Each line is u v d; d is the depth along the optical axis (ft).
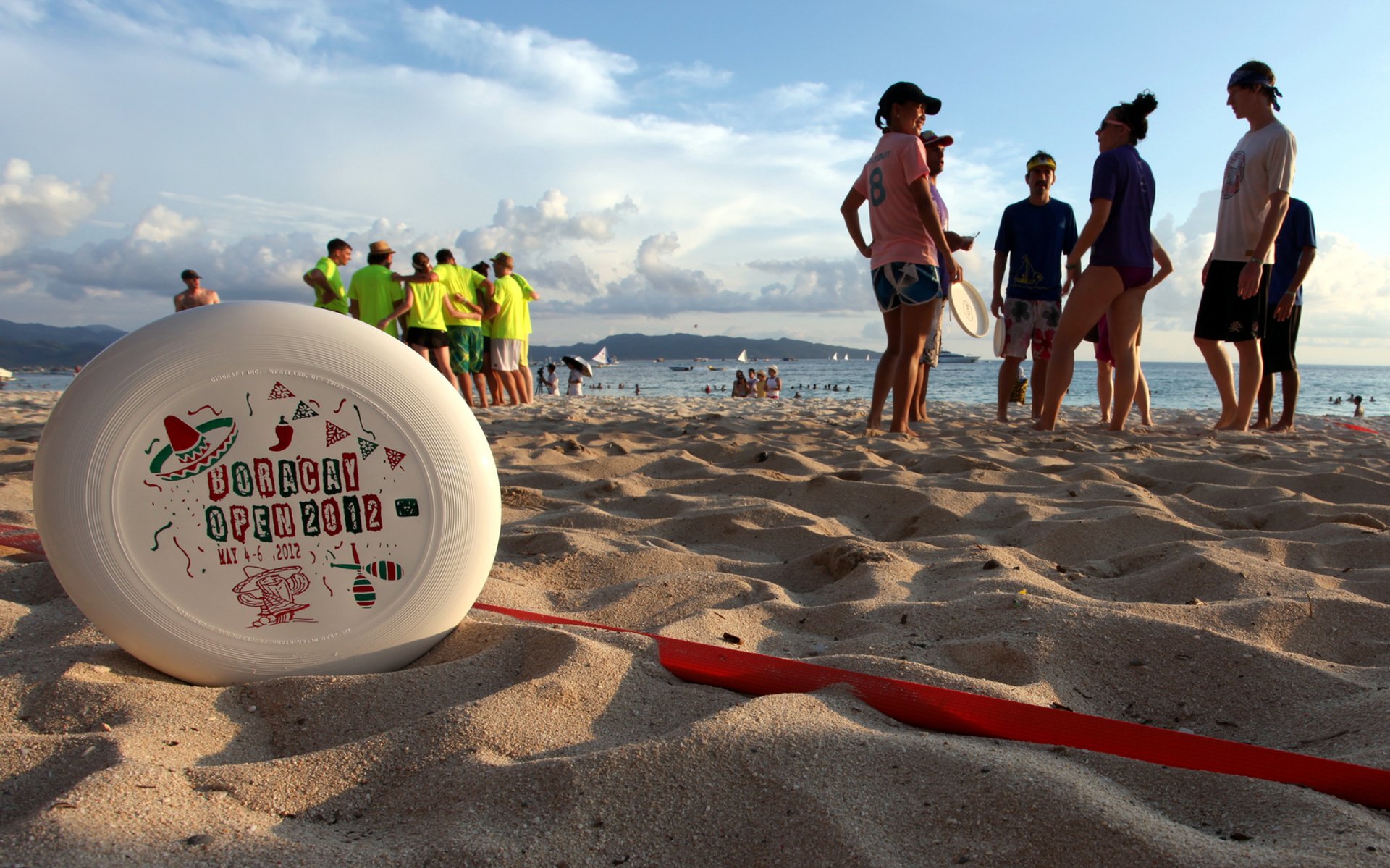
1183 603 6.85
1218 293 19.44
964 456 13.83
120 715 4.61
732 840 3.52
